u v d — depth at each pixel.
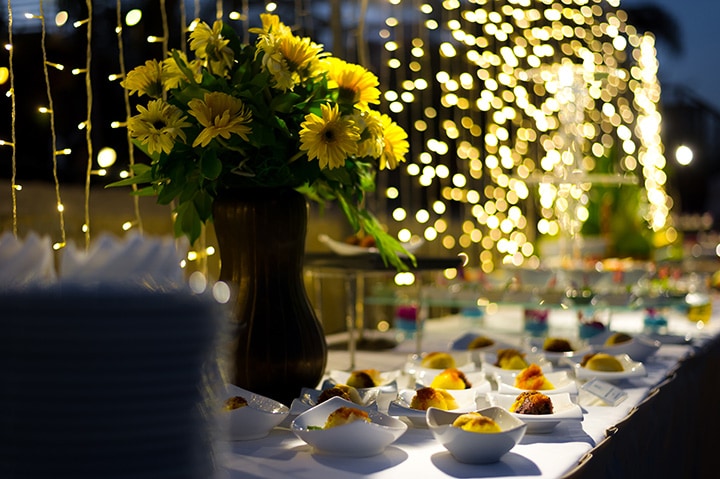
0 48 2.19
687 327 3.01
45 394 0.71
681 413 2.14
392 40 3.16
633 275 2.73
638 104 4.16
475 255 4.07
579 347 2.20
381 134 1.52
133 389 0.72
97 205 2.41
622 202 3.65
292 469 1.13
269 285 1.50
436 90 3.89
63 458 0.71
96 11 2.72
